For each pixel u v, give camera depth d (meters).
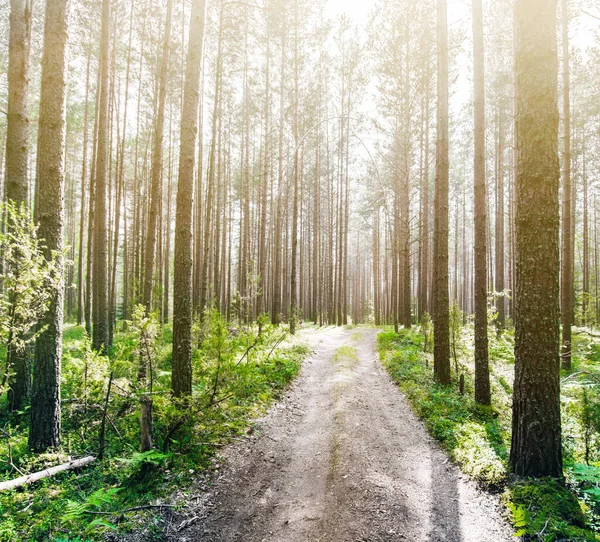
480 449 5.87
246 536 4.10
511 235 23.97
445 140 10.27
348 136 29.12
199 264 20.44
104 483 5.14
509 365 12.51
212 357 6.31
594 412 5.27
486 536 4.02
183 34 17.20
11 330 5.30
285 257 32.19
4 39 17.83
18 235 5.37
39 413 5.98
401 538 4.00
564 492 4.34
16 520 4.27
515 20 5.18
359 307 59.03
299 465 5.72
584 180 27.91
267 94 22.91
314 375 11.57
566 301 12.93
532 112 4.96
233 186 32.78
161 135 11.03
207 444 6.02
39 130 6.13
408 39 19.98
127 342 6.71
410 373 11.09
